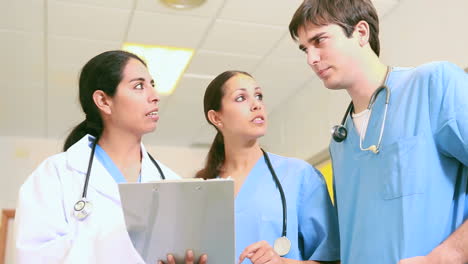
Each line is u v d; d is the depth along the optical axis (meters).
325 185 1.80
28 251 1.44
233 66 4.25
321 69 1.57
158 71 4.25
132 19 3.58
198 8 3.49
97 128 1.68
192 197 1.31
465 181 1.46
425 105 1.46
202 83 4.46
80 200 1.49
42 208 1.50
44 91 4.49
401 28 3.57
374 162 1.52
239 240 1.70
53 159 1.60
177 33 3.77
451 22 3.15
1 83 4.36
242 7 3.50
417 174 1.43
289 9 3.52
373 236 1.47
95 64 1.68
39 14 3.49
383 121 1.52
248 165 1.84
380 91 1.56
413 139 1.45
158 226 1.34
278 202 1.74
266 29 3.75
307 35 1.58
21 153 5.38
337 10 1.55
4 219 5.21
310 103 4.62
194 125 5.29
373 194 1.50
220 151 1.91
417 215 1.41
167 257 1.37
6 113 4.90
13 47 3.85
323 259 1.70
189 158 5.80
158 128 5.36
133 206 1.32
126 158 1.66
